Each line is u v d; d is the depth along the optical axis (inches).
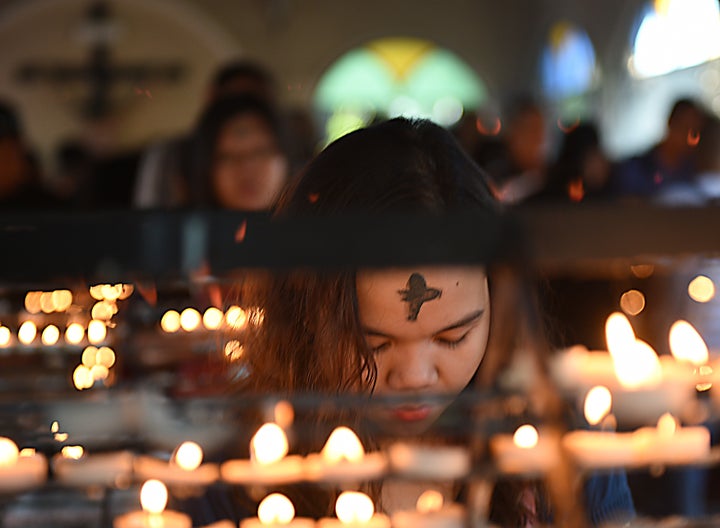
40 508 101.4
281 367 113.8
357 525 103.3
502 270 73.6
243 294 119.7
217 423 109.4
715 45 1023.0
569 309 262.1
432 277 104.8
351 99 1455.5
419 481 99.7
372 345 107.5
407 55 1467.8
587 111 1275.8
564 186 373.1
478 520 100.4
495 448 97.7
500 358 92.7
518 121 446.9
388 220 69.6
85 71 1381.6
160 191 297.0
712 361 131.6
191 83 1402.6
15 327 167.3
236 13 1421.0
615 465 97.3
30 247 66.7
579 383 113.7
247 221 69.1
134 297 175.8
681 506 148.1
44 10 1381.6
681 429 103.9
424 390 107.7
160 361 175.9
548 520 114.0
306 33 1443.2
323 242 68.8
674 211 72.1
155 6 1395.2
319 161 114.1
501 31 1451.8
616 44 1232.8
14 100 1384.1
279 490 112.9
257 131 285.1
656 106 1151.6
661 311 266.1
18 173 332.2
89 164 420.5
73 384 156.8
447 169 111.6
